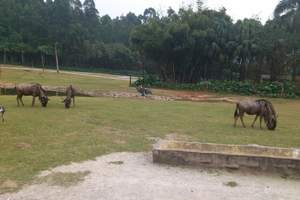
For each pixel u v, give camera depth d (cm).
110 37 8762
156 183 755
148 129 1381
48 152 960
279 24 4062
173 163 895
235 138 1262
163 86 4000
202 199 678
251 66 4119
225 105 2569
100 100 2431
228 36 3994
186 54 4062
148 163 902
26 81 3775
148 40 4106
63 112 1708
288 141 1251
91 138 1157
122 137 1205
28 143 1050
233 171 859
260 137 1304
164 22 4366
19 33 6975
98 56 7412
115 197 672
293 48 3803
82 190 702
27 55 7069
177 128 1430
